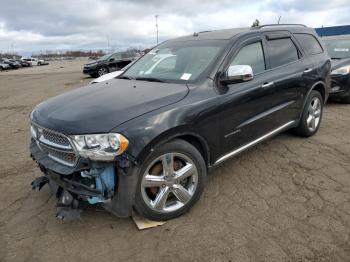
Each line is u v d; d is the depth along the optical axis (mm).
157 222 3287
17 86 18172
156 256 2855
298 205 3500
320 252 2791
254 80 4059
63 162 3115
